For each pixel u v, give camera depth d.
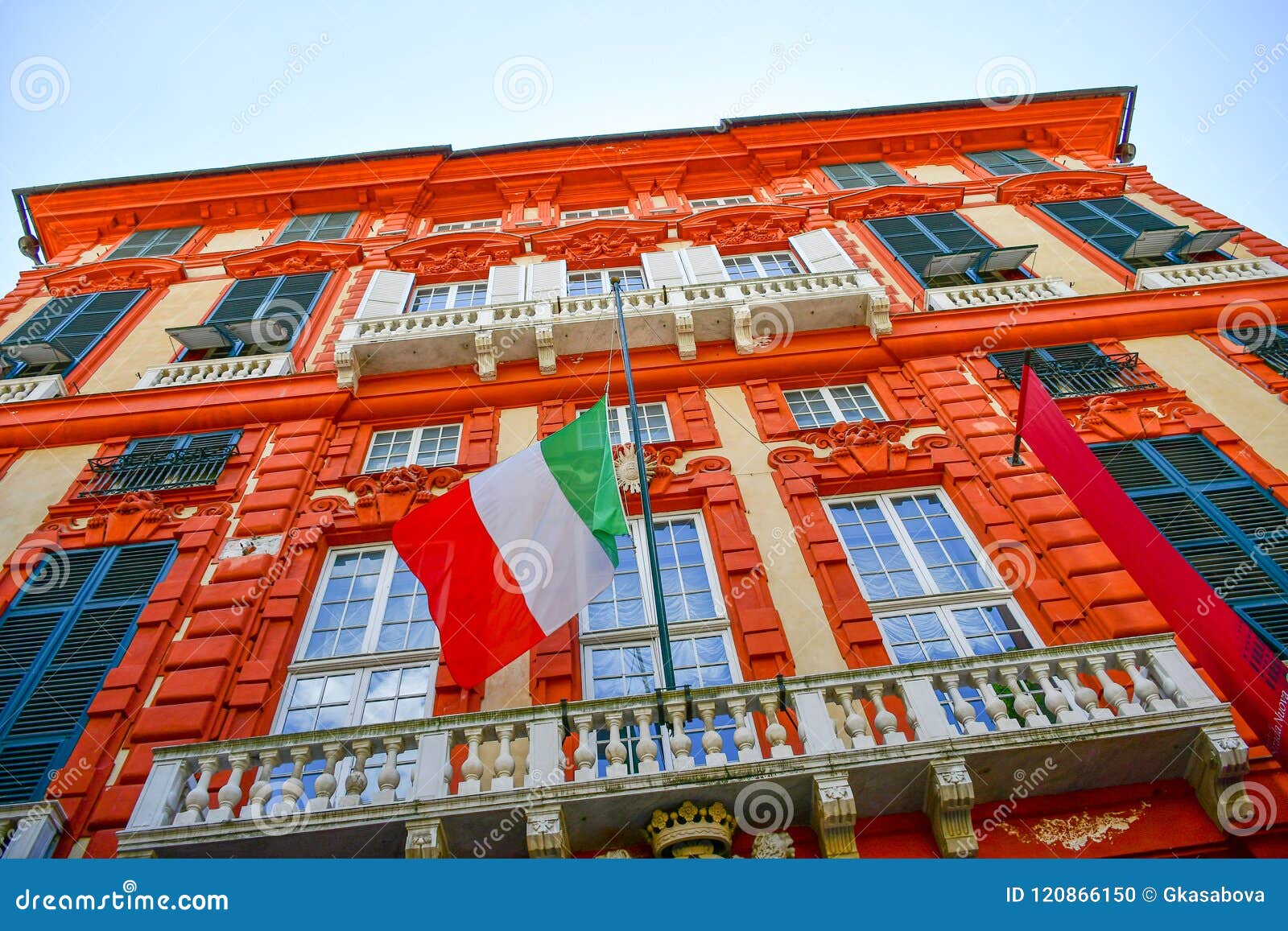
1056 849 8.30
